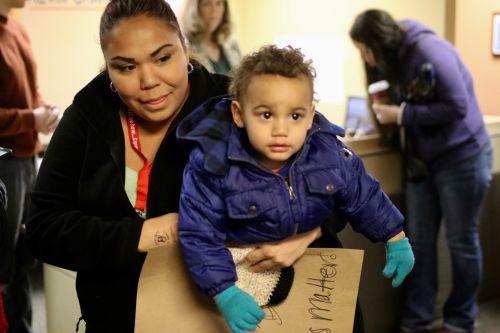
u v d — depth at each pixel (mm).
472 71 4402
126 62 1041
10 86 2619
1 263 2611
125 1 1049
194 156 1029
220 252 1012
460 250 2688
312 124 1062
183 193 1035
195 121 1082
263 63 974
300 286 1099
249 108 979
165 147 1130
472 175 2572
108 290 1156
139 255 1118
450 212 2639
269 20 4594
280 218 1018
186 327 1079
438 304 2959
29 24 3627
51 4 3635
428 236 2713
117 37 1030
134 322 1149
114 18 1045
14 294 2729
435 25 3346
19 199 2666
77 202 1158
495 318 3037
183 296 1081
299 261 1102
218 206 1010
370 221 1126
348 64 3947
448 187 2607
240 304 971
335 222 1160
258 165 1003
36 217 1133
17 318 2732
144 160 1156
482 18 4273
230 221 1033
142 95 1059
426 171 2604
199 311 1084
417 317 2756
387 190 2668
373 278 2641
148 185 1133
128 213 1130
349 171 1094
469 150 2555
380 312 2715
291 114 972
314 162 1049
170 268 1077
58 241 1099
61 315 2104
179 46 1079
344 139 2525
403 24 2547
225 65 3234
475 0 4289
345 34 3959
